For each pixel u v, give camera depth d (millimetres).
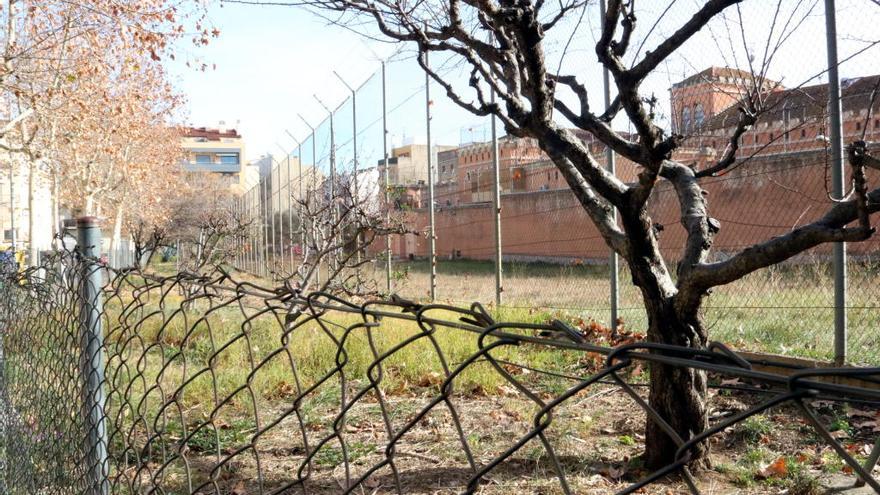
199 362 6906
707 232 4402
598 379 1124
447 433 5293
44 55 16922
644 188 4090
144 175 30281
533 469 4504
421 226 13875
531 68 3969
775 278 7355
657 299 4383
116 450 4199
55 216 26375
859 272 6461
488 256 11742
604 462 4586
